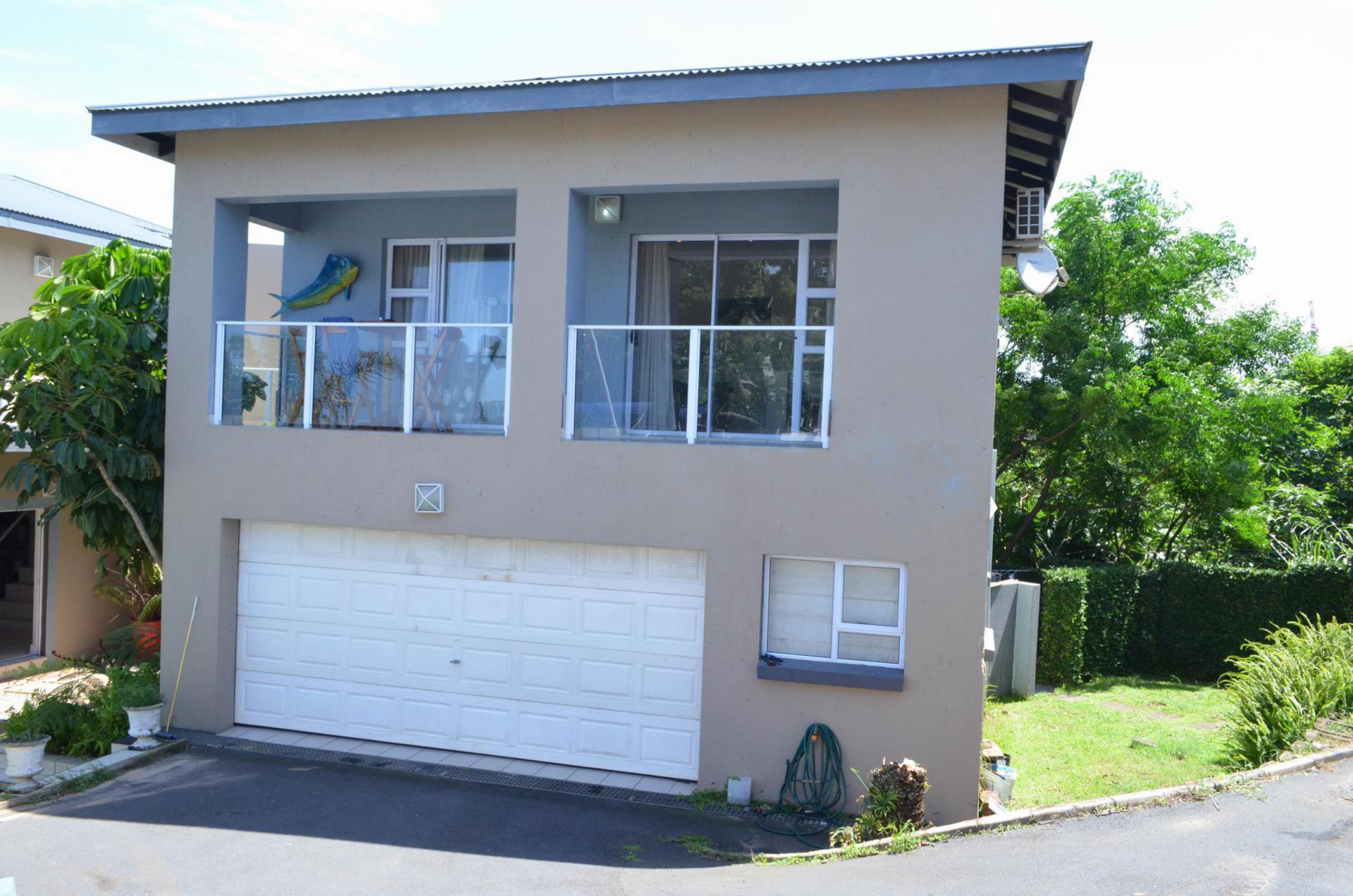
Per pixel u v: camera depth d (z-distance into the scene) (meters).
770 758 8.04
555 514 8.52
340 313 10.86
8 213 11.70
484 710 9.02
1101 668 14.22
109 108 9.07
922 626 7.72
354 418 9.20
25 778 8.21
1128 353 14.95
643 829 7.50
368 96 8.52
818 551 7.92
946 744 7.68
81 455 9.27
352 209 10.80
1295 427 17.58
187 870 6.62
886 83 7.45
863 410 7.83
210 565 9.52
